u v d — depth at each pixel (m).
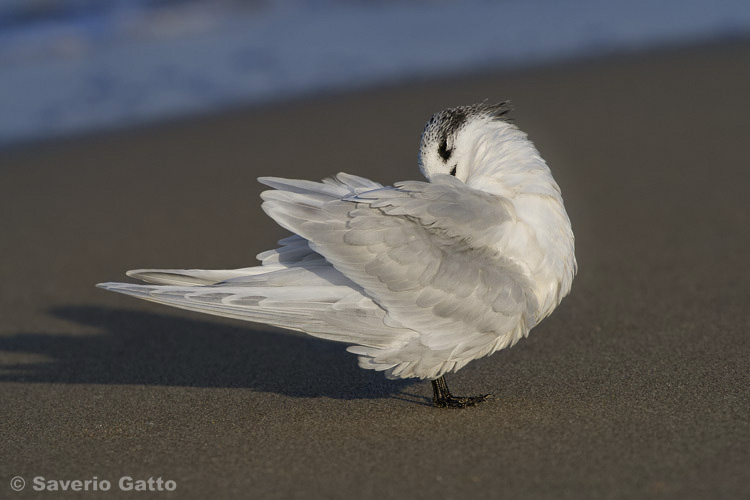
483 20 27.55
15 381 9.77
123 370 10.02
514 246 7.80
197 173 17.48
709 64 22.23
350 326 7.69
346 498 6.57
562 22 26.92
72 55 24.88
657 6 28.08
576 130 18.44
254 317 7.69
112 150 18.98
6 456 7.69
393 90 21.88
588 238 13.56
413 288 7.64
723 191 14.97
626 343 9.72
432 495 6.53
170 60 24.59
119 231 15.00
